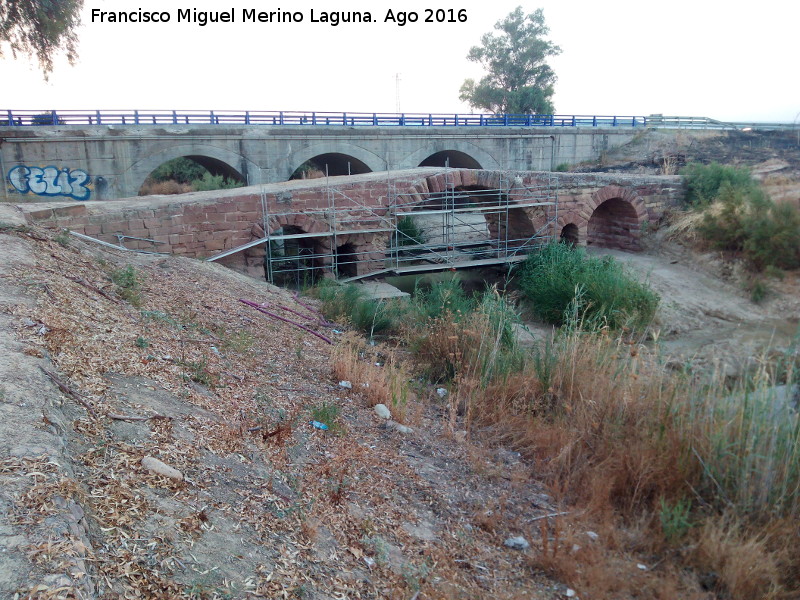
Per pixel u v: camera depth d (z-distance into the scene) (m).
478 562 4.62
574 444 6.70
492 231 24.25
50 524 2.87
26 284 6.37
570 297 16.56
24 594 2.43
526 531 5.18
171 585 2.97
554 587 4.47
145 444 4.22
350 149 29.64
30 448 3.41
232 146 26.62
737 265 19.72
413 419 7.42
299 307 12.48
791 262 18.52
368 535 4.43
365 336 12.07
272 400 6.45
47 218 13.23
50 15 20.36
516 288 20.33
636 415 6.89
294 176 34.62
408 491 5.46
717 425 6.13
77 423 4.09
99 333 5.97
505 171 20.97
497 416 7.82
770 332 16.30
